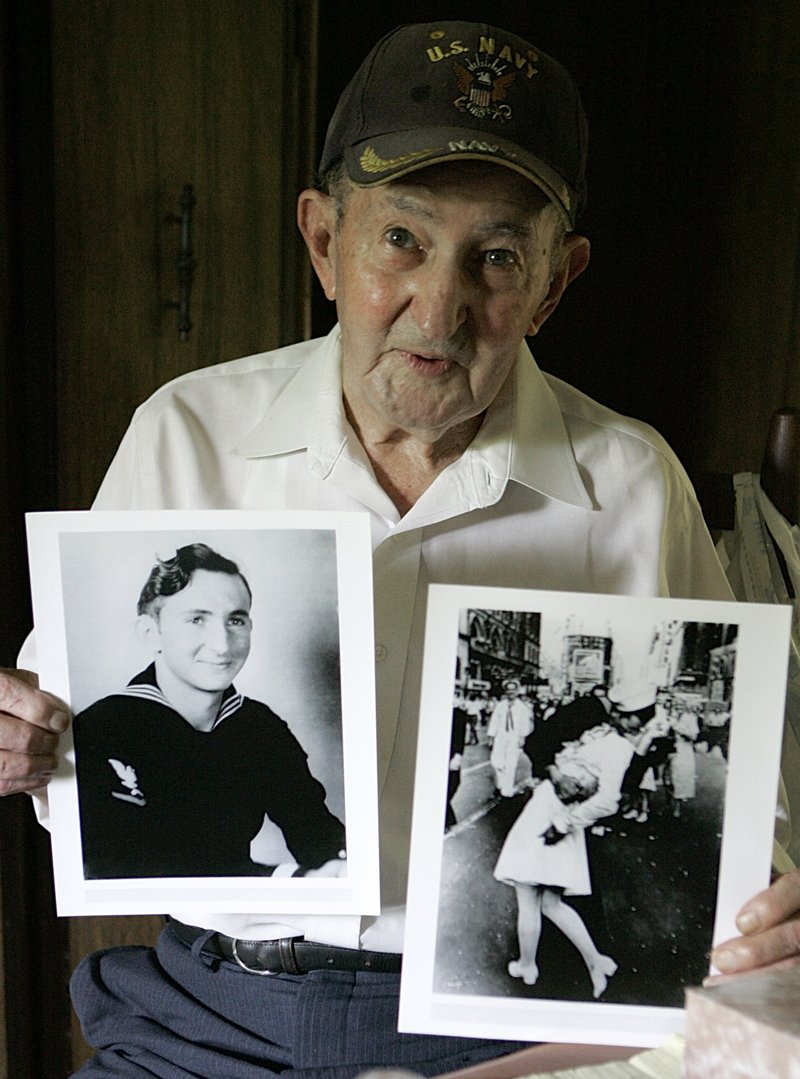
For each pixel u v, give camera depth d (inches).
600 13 85.6
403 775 36.8
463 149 30.4
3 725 29.8
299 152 64.1
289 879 30.7
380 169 31.1
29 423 59.6
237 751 30.6
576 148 33.7
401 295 32.1
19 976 60.8
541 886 27.9
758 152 83.7
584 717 28.0
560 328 91.3
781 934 27.0
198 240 62.1
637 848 28.0
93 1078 35.5
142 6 58.7
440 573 38.2
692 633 27.8
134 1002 37.7
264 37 61.7
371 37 78.4
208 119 61.3
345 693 30.5
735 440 87.7
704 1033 22.0
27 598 60.2
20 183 57.4
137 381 62.1
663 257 90.0
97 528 30.0
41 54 56.9
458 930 27.9
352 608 30.3
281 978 35.8
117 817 30.6
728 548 50.5
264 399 40.6
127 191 60.1
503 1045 34.2
